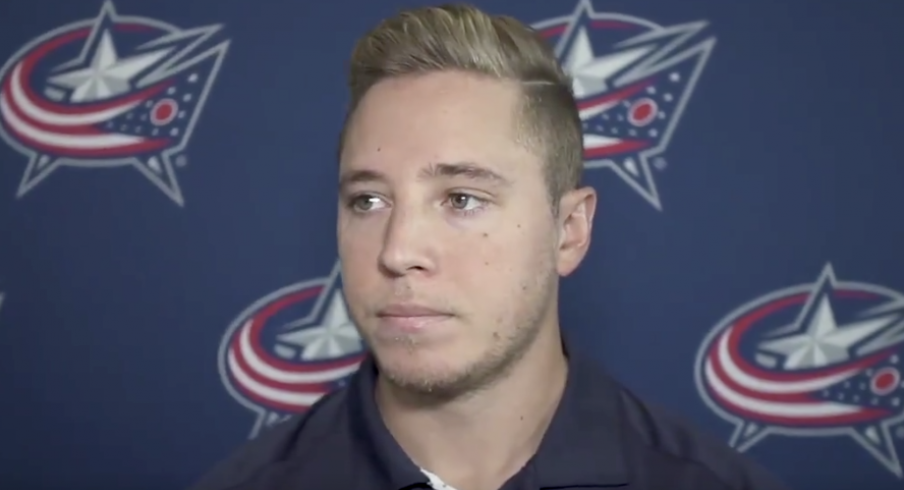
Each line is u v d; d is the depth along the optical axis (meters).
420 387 0.70
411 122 0.70
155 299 1.24
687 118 1.22
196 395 1.24
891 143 1.21
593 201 0.80
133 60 1.24
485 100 0.70
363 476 0.76
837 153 1.21
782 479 1.23
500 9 1.22
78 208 1.24
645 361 1.23
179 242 1.24
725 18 1.22
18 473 1.24
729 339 1.22
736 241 1.22
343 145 0.74
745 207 1.22
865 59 1.21
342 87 1.23
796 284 1.22
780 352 1.23
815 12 1.21
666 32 1.22
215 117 1.24
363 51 0.75
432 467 0.75
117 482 1.25
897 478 1.23
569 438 0.75
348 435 0.79
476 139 0.69
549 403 0.77
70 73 1.25
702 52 1.22
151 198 1.24
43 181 1.24
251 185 1.24
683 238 1.22
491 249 0.69
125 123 1.24
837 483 1.23
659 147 1.22
